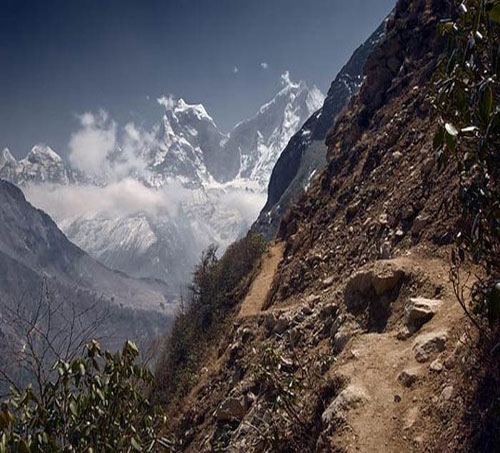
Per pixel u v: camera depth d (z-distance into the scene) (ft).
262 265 86.43
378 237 53.47
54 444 15.90
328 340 40.83
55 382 17.30
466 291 32.40
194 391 63.87
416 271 37.73
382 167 65.98
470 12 14.89
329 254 63.52
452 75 15.76
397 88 78.48
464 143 16.94
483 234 18.26
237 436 40.73
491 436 20.80
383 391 28.04
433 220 44.52
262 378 35.22
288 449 30.50
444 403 24.30
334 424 26.96
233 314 79.20
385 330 35.55
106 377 18.06
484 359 22.49
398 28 83.05
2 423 15.01
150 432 19.06
